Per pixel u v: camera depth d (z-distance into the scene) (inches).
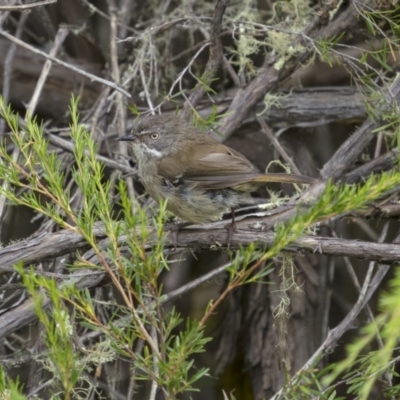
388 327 183.3
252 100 444.5
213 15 414.9
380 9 410.6
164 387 251.0
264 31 455.5
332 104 471.8
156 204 421.7
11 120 279.4
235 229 342.6
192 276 551.8
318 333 490.6
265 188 494.0
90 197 264.4
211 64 433.1
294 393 262.4
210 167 367.6
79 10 554.9
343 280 548.1
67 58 542.0
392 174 247.9
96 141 469.7
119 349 244.7
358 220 417.7
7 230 535.5
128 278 249.9
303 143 502.9
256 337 495.2
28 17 571.8
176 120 394.9
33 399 353.4
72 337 336.5
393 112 393.1
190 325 250.1
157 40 510.0
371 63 504.7
